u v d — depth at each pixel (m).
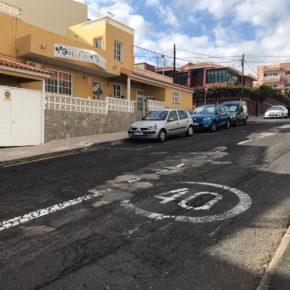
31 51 19.00
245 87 47.16
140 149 15.30
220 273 4.46
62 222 6.22
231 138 18.16
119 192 8.10
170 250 5.12
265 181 8.84
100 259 4.85
